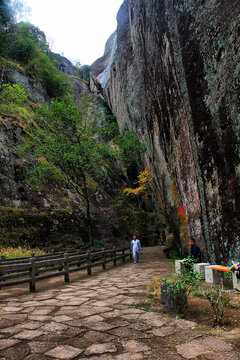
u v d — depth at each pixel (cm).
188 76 821
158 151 1416
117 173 2834
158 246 2219
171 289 439
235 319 380
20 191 1557
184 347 296
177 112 991
